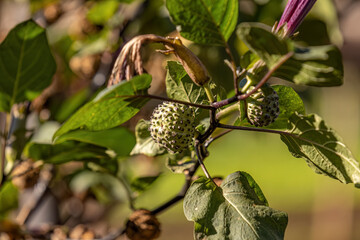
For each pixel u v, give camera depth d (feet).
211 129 2.24
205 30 2.13
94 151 2.71
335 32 3.46
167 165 2.48
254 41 1.97
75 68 3.76
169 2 2.09
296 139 2.28
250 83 2.13
